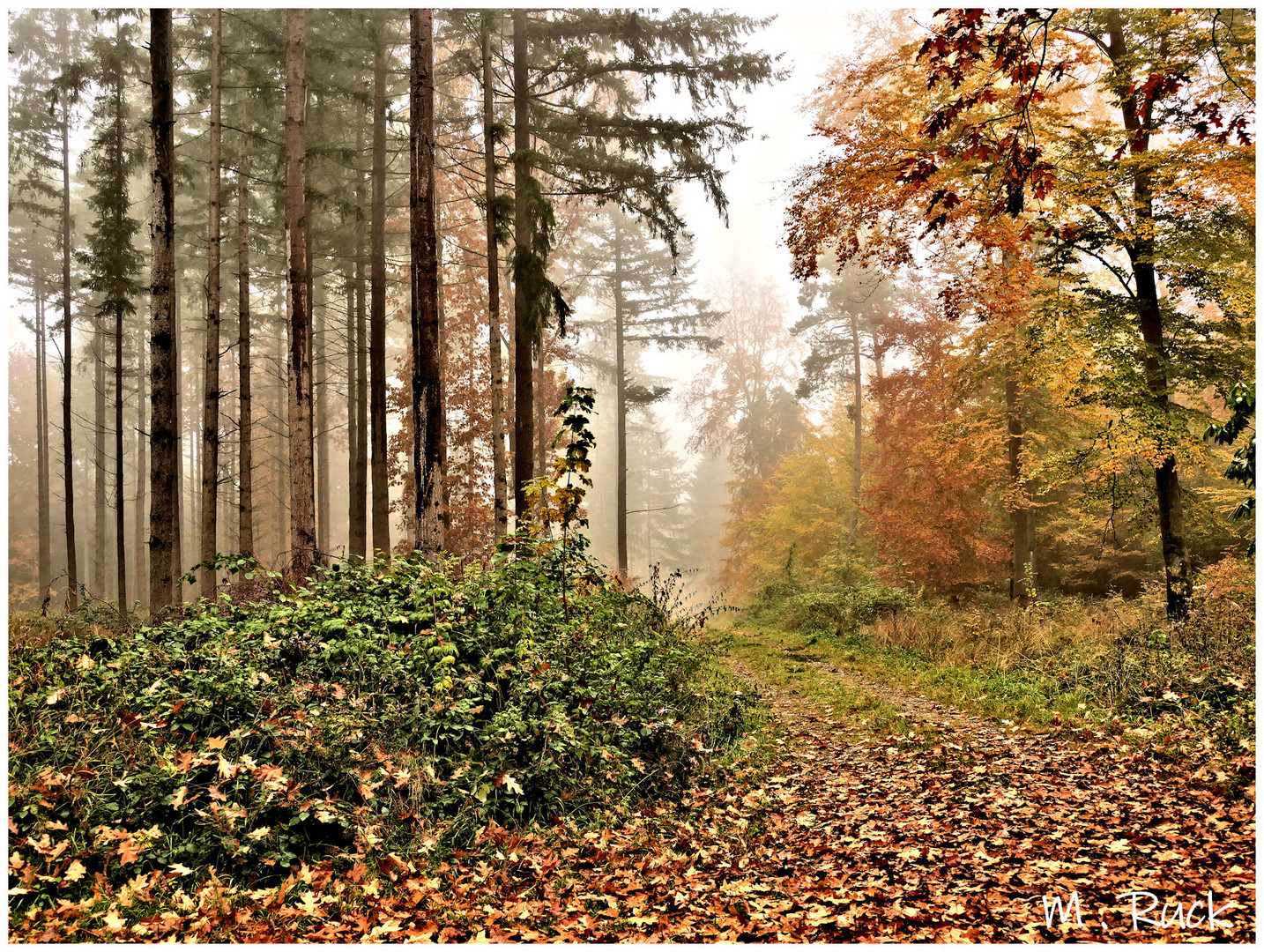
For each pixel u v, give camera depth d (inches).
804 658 539.8
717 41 530.6
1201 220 403.5
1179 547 421.7
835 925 148.6
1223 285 402.0
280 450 1187.3
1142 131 381.1
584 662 275.6
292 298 448.1
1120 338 443.8
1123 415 430.6
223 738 175.9
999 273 394.9
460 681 229.5
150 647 222.4
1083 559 768.9
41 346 1037.2
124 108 692.1
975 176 353.4
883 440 928.3
